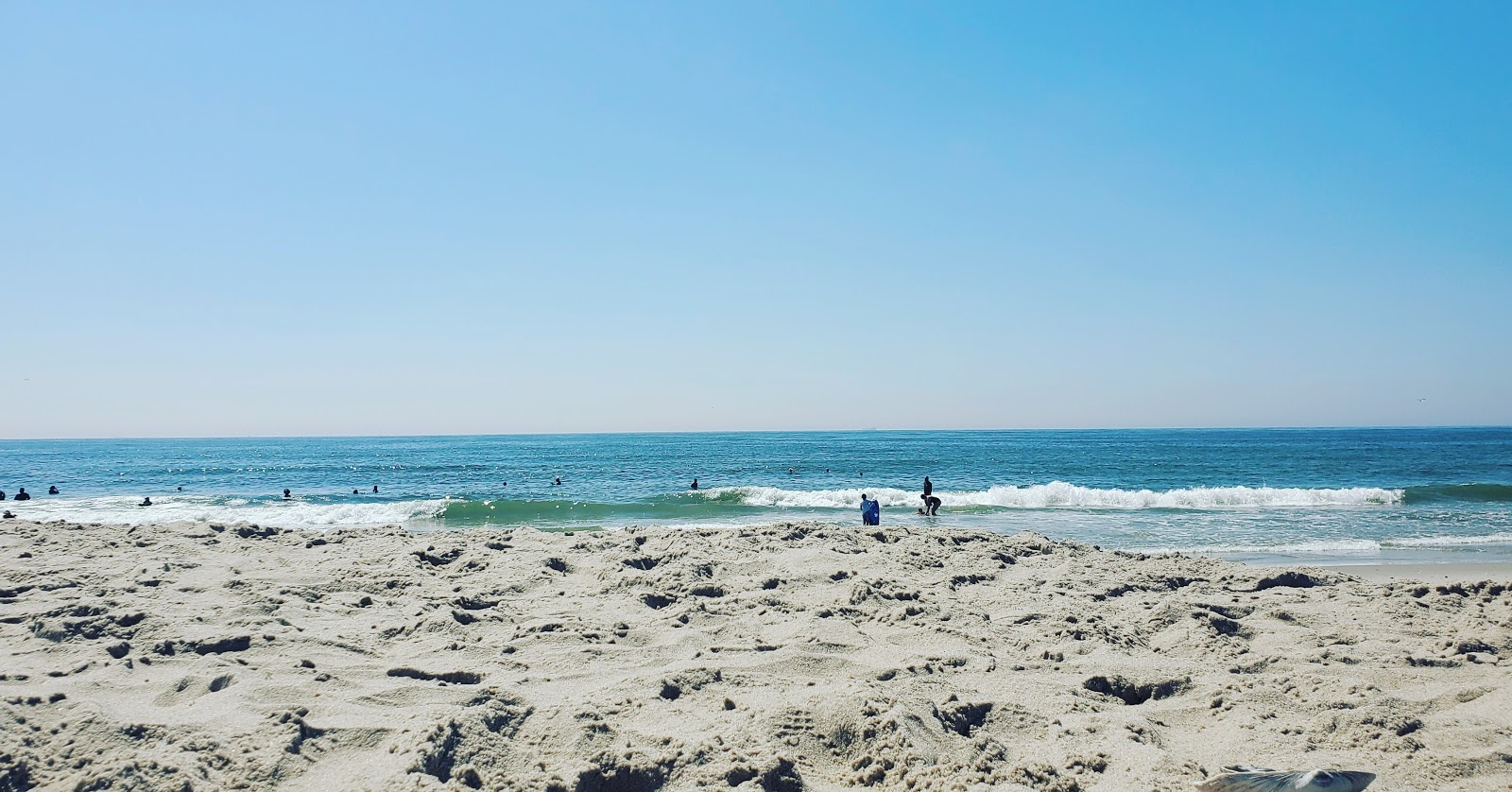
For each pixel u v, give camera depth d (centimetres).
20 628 583
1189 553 1334
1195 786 356
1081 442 11362
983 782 370
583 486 3278
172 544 1027
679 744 392
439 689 474
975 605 758
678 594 776
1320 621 696
